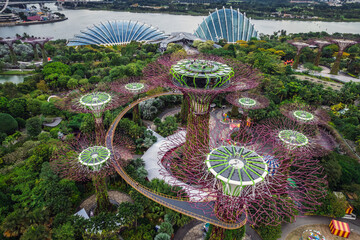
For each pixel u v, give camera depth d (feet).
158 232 192.24
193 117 225.56
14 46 626.64
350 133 300.20
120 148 251.39
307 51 596.70
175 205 182.39
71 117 333.62
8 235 173.27
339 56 502.38
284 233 205.05
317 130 273.95
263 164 138.41
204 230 203.92
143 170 241.55
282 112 273.13
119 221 185.68
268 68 467.93
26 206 194.39
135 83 332.39
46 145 244.63
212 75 207.72
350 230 209.36
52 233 176.96
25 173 220.64
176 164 164.14
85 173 189.88
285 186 150.71
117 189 242.78
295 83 405.59
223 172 131.44
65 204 196.44
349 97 378.12
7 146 273.13
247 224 208.74
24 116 341.41
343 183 233.35
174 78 231.71
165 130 317.83
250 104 294.25
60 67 457.27
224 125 337.72
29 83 415.03
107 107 230.07
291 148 203.72
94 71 480.64
